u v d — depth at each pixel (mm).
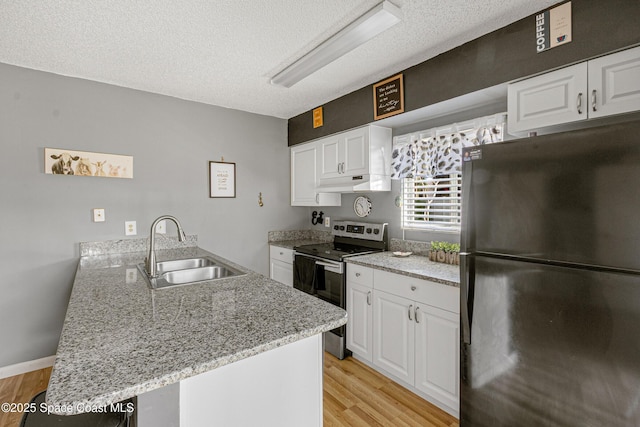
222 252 3246
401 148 2674
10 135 2246
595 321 1149
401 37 1899
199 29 1819
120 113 2666
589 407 1180
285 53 2111
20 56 2127
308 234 3906
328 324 1108
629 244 1065
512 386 1401
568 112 1538
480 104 2160
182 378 802
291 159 3707
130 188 2719
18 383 2201
